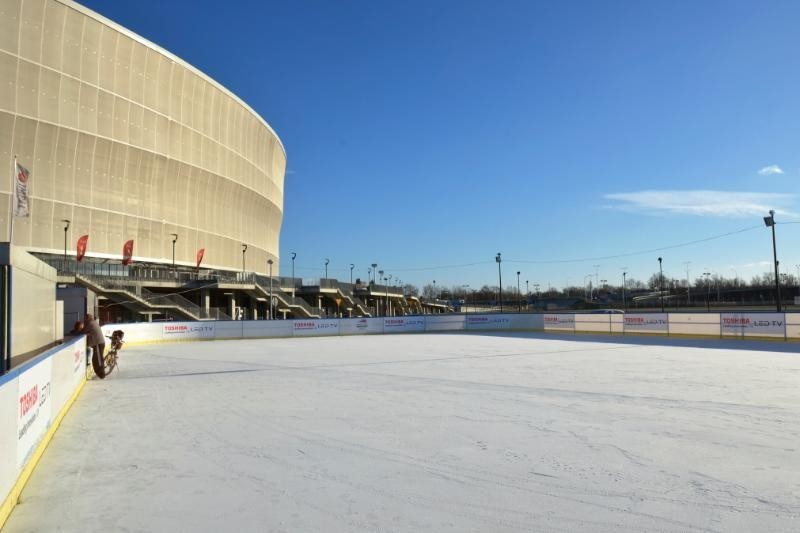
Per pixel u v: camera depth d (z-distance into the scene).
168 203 63.53
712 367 18.38
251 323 42.00
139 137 59.53
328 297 80.75
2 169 48.31
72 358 12.80
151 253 61.16
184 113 65.38
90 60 54.59
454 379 16.19
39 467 7.46
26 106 49.72
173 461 7.67
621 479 6.63
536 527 5.21
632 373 17.00
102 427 10.05
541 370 18.11
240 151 76.00
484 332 44.12
